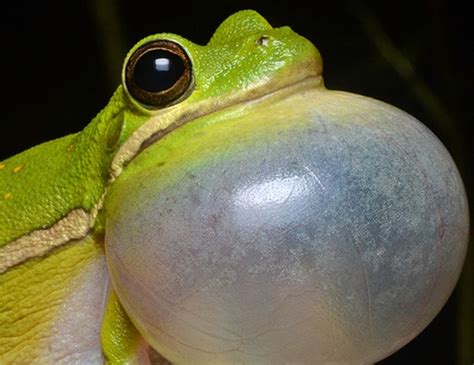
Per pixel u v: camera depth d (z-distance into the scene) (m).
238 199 0.11
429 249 0.11
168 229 0.11
